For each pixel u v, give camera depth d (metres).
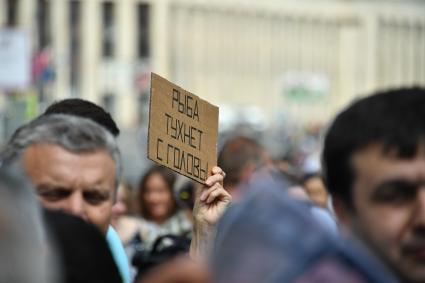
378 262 8.95
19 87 77.94
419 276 9.01
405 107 9.10
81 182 13.05
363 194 9.12
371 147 9.07
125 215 35.38
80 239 9.04
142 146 125.31
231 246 8.00
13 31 77.94
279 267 7.75
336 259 7.79
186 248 17.70
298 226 7.86
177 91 16.22
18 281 7.54
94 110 17.55
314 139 175.00
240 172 26.16
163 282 7.81
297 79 197.62
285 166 42.06
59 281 8.46
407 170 8.94
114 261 9.24
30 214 7.83
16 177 8.12
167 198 32.41
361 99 9.44
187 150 16.38
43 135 13.00
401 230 8.98
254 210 8.00
